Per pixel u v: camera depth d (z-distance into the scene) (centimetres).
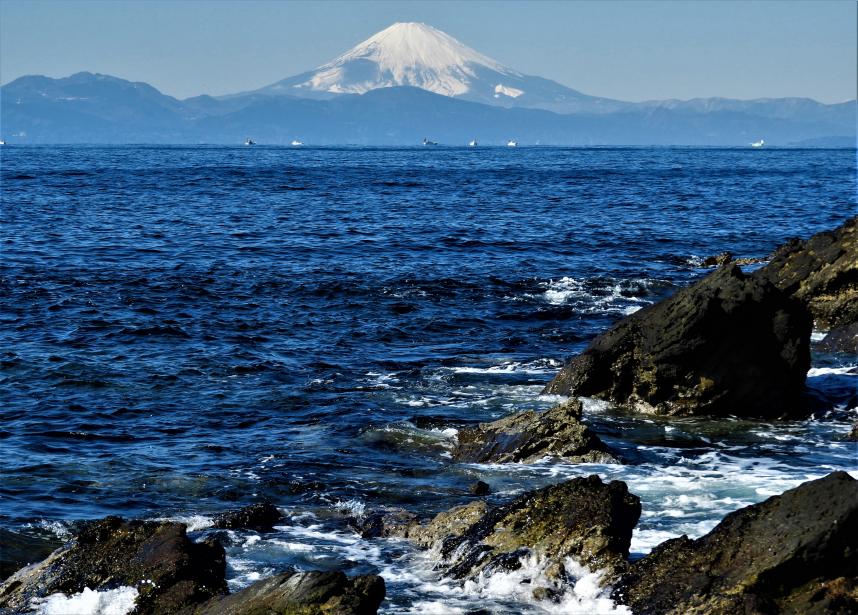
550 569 3194
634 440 5000
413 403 5600
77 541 3284
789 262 7794
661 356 5422
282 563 3434
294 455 4681
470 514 3641
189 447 4816
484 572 3250
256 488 4244
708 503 4022
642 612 2931
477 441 4781
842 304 7425
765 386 5406
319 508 4016
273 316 8038
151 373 6169
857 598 2838
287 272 10150
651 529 3700
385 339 7306
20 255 10981
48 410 5369
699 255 11781
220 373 6228
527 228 14362
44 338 7038
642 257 11575
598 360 5619
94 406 5472
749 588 2864
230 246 12162
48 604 3027
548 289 9319
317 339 7275
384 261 11025
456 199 19838
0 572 3369
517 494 4147
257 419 5303
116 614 2977
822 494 2981
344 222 15025
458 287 9362
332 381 6078
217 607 2831
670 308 5459
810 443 4994
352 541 3659
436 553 3466
